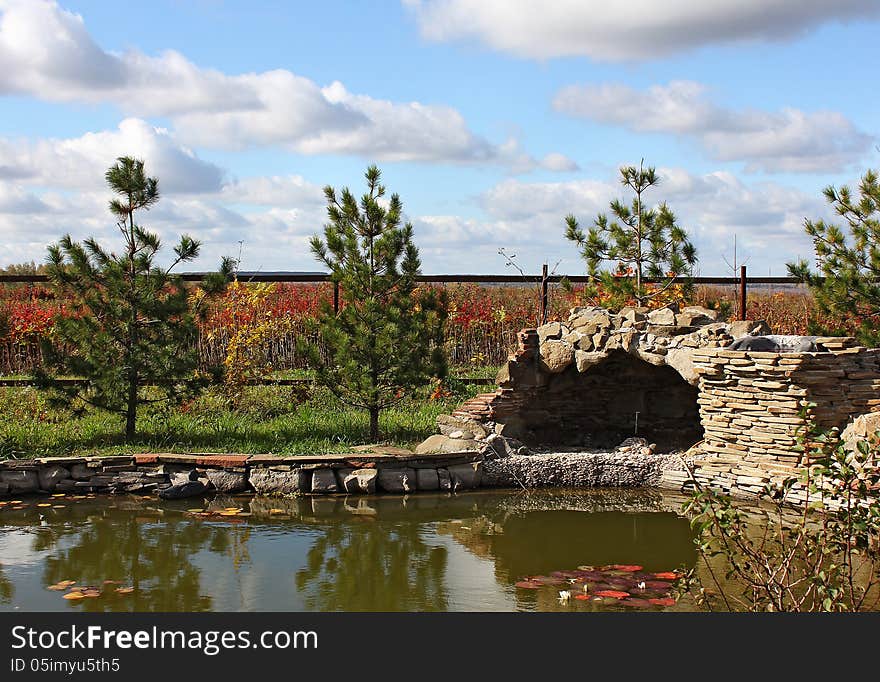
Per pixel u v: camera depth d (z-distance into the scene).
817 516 8.94
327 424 12.85
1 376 14.91
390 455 10.89
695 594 6.80
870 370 10.09
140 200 11.53
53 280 11.42
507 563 7.87
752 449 10.22
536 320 17.11
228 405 13.80
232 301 15.20
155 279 11.52
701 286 18.28
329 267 12.24
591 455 11.38
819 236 13.45
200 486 10.56
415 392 12.64
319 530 9.01
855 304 13.04
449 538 8.74
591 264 14.66
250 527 9.12
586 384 12.67
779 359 9.79
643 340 11.34
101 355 11.38
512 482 11.14
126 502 10.18
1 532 8.85
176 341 11.66
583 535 8.84
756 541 8.27
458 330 17.05
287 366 15.80
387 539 8.69
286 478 10.58
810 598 6.48
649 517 9.60
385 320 11.87
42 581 7.30
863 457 5.61
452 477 10.95
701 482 10.66
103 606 6.70
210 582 7.29
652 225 14.39
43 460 10.59
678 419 12.55
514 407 12.26
